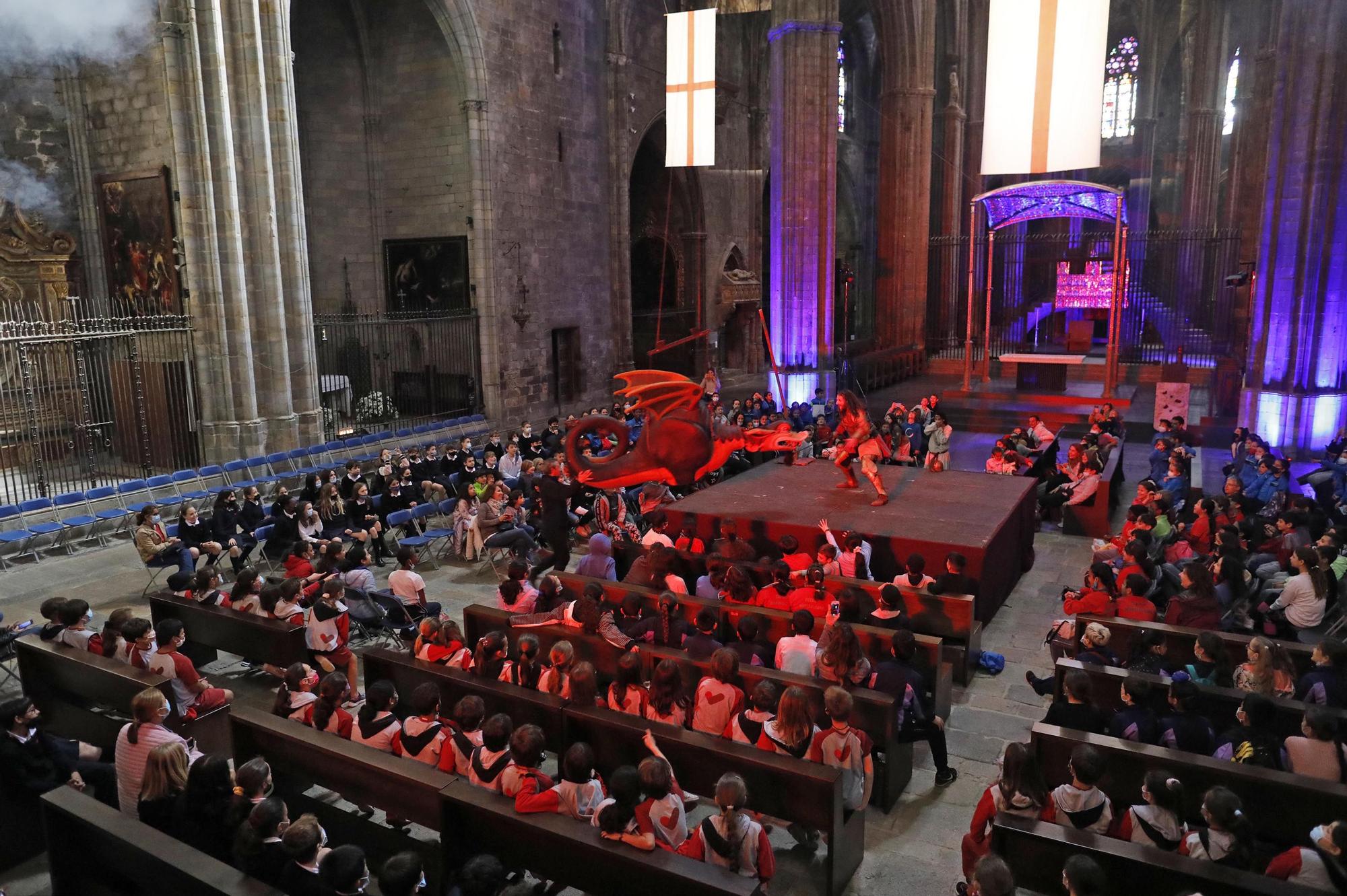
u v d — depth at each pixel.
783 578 9.63
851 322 46.00
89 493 15.48
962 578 10.43
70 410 19.84
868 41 44.31
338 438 20.34
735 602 9.39
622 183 29.16
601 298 28.81
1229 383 23.95
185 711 7.74
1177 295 35.94
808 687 7.45
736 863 5.33
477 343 24.20
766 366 39.66
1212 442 22.66
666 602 8.51
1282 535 11.40
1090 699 6.96
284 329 18.58
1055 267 43.56
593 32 27.52
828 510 13.06
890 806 7.53
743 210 37.53
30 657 8.27
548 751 7.30
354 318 22.20
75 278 20.73
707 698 6.86
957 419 26.92
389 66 24.55
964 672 9.98
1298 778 5.88
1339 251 18.73
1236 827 4.98
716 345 35.91
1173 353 33.25
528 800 5.48
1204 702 7.35
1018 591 13.38
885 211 34.69
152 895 5.15
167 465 18.67
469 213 23.72
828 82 25.97
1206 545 12.09
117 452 20.11
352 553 10.66
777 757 6.28
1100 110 13.84
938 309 39.31
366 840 6.39
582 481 10.71
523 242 25.22
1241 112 36.19
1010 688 10.03
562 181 26.64
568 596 10.37
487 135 23.58
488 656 7.69
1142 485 13.23
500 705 7.45
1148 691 6.77
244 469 17.66
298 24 24.11
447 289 24.64
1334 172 18.52
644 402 10.39
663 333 35.59
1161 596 10.94
